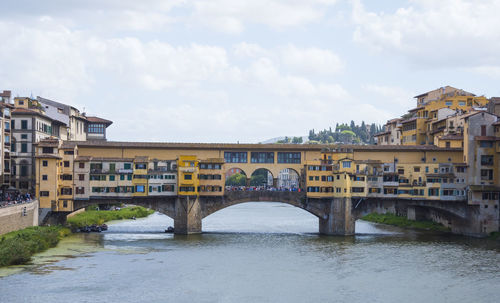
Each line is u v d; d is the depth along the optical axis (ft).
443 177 397.80
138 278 260.01
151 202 398.83
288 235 402.93
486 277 266.77
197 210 403.54
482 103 515.50
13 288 237.25
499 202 394.52
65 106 500.33
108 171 391.45
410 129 528.63
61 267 277.64
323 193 406.21
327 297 233.55
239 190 411.13
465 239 383.45
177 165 399.85
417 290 244.63
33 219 362.33
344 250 336.08
